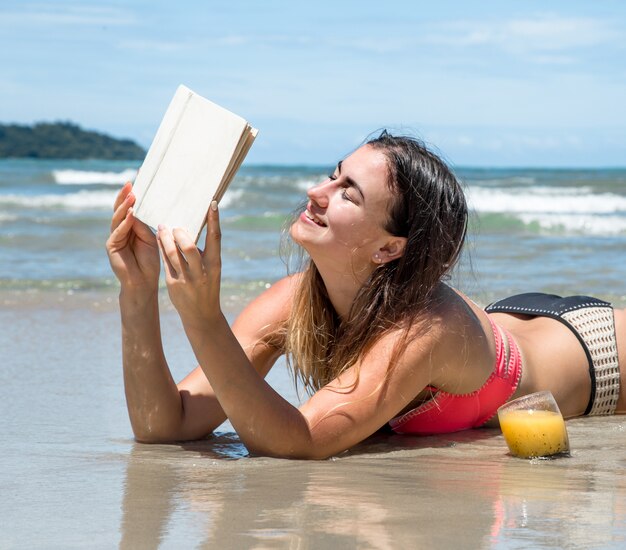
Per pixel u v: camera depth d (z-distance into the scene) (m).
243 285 8.59
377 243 3.10
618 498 2.57
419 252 3.11
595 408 3.98
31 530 2.22
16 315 6.87
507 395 3.58
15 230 14.05
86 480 2.74
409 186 3.06
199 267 2.77
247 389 2.89
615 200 23.12
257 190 27.45
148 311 3.21
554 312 4.04
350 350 3.20
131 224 3.03
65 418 3.73
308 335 3.34
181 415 3.37
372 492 2.61
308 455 3.04
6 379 4.54
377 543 2.12
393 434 3.57
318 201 3.12
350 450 3.27
